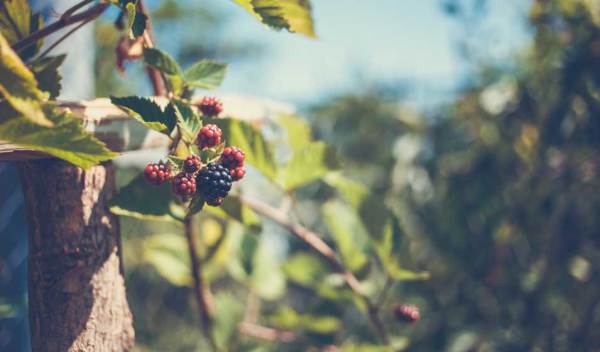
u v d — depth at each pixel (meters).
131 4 0.53
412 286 1.12
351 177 1.36
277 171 0.74
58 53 0.68
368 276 0.85
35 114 0.46
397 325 1.04
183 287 1.36
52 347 0.54
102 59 1.16
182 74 0.61
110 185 0.58
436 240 1.15
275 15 0.58
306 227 0.80
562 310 1.07
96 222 0.56
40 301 0.55
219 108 0.62
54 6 0.68
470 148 1.21
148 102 0.55
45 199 0.55
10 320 0.72
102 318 0.55
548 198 1.08
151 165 0.55
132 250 1.34
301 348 0.95
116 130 0.57
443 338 1.06
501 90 1.18
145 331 1.34
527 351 1.04
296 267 0.91
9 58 0.46
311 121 1.53
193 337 1.33
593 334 1.02
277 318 0.90
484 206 1.13
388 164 1.30
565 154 1.09
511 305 1.07
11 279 0.73
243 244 0.92
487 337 1.06
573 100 1.08
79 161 0.49
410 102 1.40
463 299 1.10
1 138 0.48
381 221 0.79
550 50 1.12
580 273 1.05
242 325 0.87
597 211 1.08
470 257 1.11
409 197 1.26
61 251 0.55
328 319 0.89
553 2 1.11
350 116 1.47
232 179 0.56
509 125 1.16
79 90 0.70
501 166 1.14
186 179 0.54
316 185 1.36
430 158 1.26
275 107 0.83
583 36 1.07
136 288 1.36
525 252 1.10
